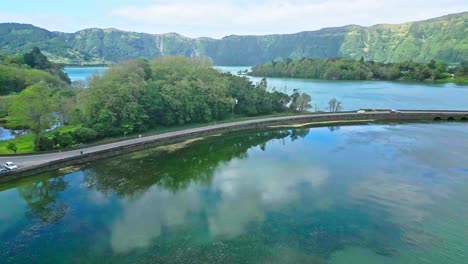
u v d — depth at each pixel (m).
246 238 38.62
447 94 172.25
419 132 91.06
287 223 42.09
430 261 34.53
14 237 39.84
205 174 61.12
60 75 172.38
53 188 54.62
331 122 107.88
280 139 88.00
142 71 106.00
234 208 46.66
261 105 117.44
